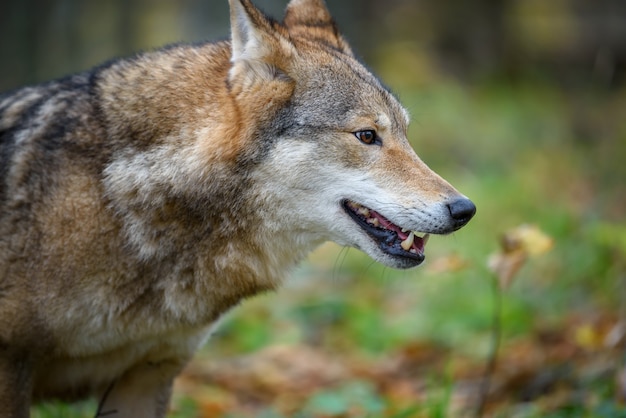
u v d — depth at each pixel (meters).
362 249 8.77
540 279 15.83
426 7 36.88
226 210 8.35
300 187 8.52
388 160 8.73
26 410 8.23
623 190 20.12
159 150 8.27
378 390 12.47
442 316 15.04
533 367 12.03
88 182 8.05
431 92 29.22
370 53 33.59
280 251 8.77
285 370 13.47
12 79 25.09
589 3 43.03
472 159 25.08
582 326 11.44
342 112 8.62
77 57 27.20
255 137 8.39
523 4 42.25
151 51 8.98
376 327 14.91
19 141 8.27
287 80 8.55
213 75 8.65
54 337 8.13
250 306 15.78
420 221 8.58
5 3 24.98
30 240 7.90
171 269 8.28
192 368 13.34
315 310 15.81
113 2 29.20
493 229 18.75
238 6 8.39
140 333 8.41
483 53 35.97
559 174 23.44
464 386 12.09
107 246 8.03
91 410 11.20
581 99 31.41
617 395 9.91
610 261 14.71
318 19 9.94
